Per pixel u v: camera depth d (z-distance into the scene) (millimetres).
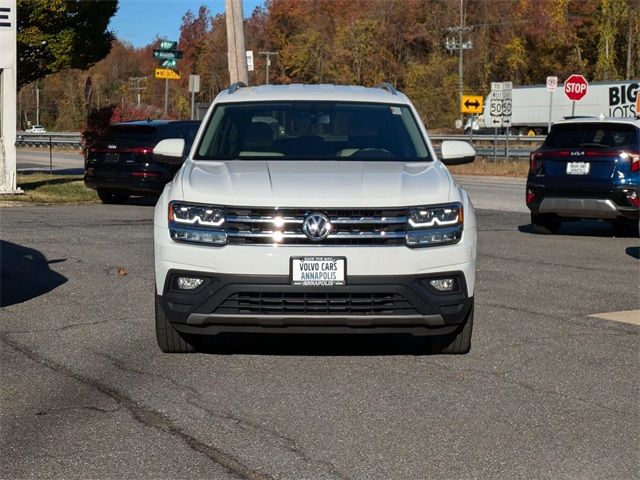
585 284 10961
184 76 105750
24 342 7840
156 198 23141
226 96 8648
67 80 106250
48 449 5324
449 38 81688
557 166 15547
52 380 6719
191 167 7637
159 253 7047
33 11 26109
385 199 6871
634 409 6199
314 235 6785
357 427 5762
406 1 92312
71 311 9070
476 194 25281
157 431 5641
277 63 97000
